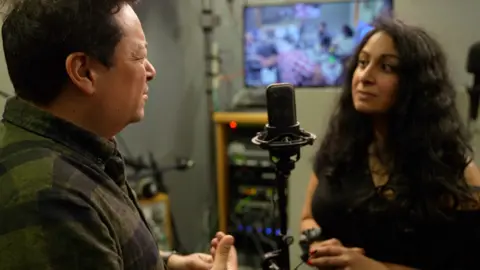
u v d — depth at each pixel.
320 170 1.53
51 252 0.64
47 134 0.73
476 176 1.32
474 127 1.53
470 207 1.26
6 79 1.58
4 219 0.65
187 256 1.14
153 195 2.42
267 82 2.71
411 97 1.29
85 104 0.75
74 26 0.71
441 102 1.29
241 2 3.06
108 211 0.72
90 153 0.76
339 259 1.25
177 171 2.92
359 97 1.33
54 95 0.74
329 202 1.42
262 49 2.69
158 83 2.72
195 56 3.04
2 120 0.77
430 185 1.25
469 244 1.27
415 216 1.26
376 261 1.28
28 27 0.71
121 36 0.75
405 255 1.30
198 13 3.03
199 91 3.10
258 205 2.79
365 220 1.33
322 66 2.55
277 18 2.62
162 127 2.79
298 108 1.84
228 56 3.17
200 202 3.18
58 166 0.69
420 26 1.50
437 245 1.27
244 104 2.88
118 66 0.76
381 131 1.38
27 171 0.67
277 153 0.97
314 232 1.43
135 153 2.58
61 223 0.65
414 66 1.27
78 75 0.72
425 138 1.27
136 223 0.77
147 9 2.57
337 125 1.48
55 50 0.71
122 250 0.73
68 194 0.67
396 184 1.30
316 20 2.53
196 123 3.10
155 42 2.66
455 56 1.75
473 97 1.53
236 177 2.85
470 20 1.73
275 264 1.06
